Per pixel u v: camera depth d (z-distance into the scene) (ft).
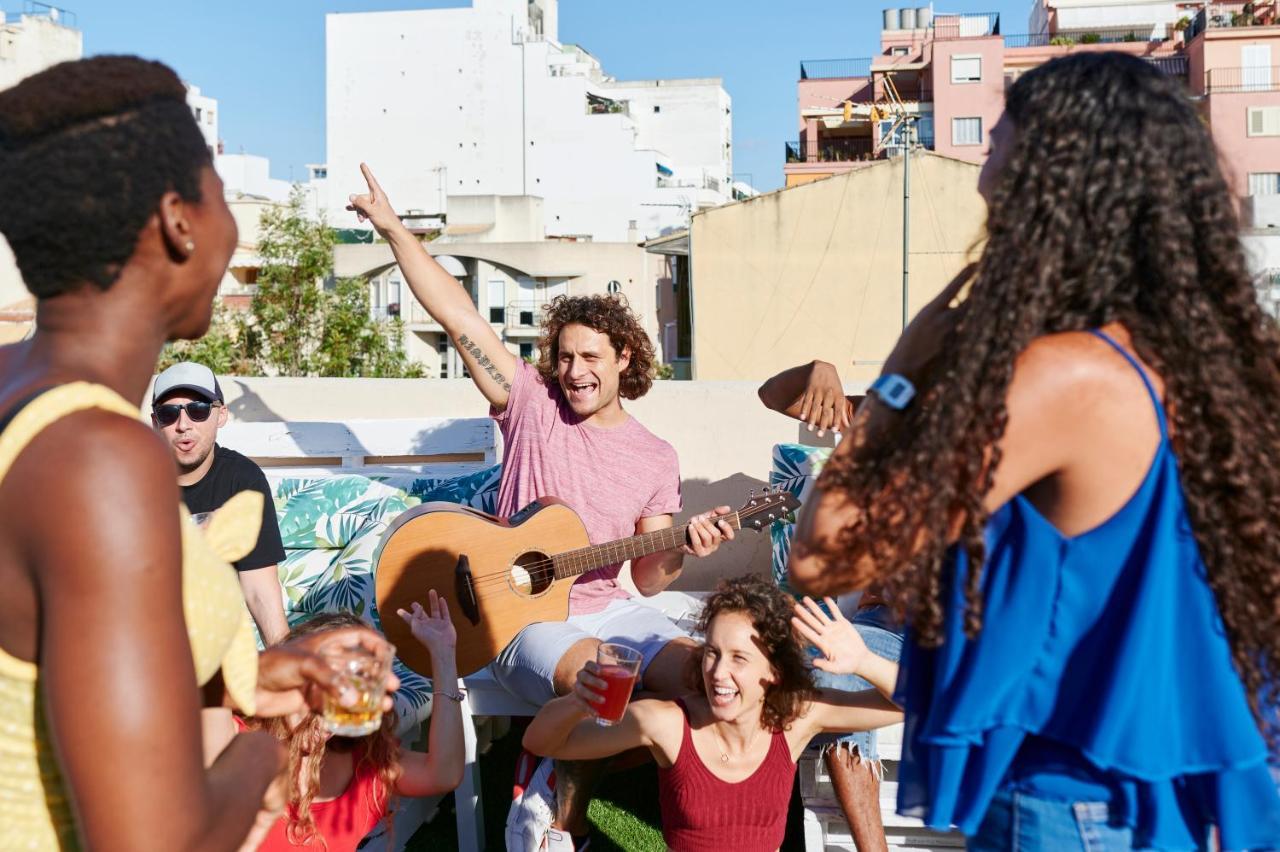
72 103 3.41
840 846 10.85
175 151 3.55
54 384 3.37
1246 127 134.51
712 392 17.21
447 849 11.57
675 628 11.84
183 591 3.46
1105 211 4.27
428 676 11.33
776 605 9.15
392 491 14.78
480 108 180.96
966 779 4.60
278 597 11.05
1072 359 4.21
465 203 155.43
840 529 4.49
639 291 139.64
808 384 9.83
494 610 11.57
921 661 4.82
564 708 9.56
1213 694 4.28
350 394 18.42
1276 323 4.34
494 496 14.71
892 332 73.82
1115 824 4.42
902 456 4.39
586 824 10.68
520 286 140.26
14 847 3.39
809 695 9.29
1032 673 4.42
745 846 9.34
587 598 12.19
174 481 3.41
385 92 182.70
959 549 4.48
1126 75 4.41
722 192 212.23
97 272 3.47
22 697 3.35
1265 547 4.16
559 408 12.80
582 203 179.22
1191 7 159.02
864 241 73.92
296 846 7.91
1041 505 4.41
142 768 3.14
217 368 48.52
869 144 164.25
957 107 150.10
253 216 141.79
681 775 9.34
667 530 12.08
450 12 181.06
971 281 4.76
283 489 14.87
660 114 220.64
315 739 7.88
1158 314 4.25
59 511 3.16
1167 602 4.25
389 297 135.95
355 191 182.91
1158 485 4.25
